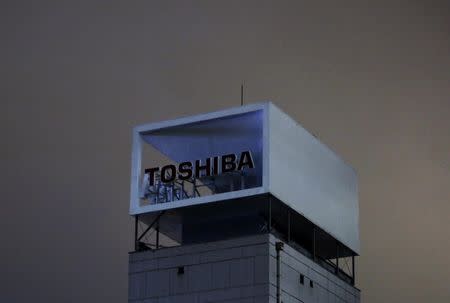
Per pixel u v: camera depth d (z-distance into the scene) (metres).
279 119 102.62
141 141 105.31
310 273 103.94
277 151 101.31
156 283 102.19
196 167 102.62
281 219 104.38
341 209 111.00
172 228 106.56
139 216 104.44
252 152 102.44
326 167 109.56
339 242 109.69
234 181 101.88
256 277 98.75
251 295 98.38
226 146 103.25
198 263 101.31
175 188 103.69
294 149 104.25
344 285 109.25
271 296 98.00
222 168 101.44
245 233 103.62
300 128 106.00
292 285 100.88
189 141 104.38
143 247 104.44
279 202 100.75
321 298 104.75
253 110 102.06
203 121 103.69
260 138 102.31
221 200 100.19
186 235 105.44
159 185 103.81
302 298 101.88
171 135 104.88
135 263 103.44
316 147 108.31
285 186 101.38
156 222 105.44
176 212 103.31
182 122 104.38
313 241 105.81
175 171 103.25
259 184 101.38
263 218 103.50
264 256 99.06
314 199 106.06
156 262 102.75
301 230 107.00
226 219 104.62
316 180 107.12
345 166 113.69
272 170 99.88
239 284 99.12
